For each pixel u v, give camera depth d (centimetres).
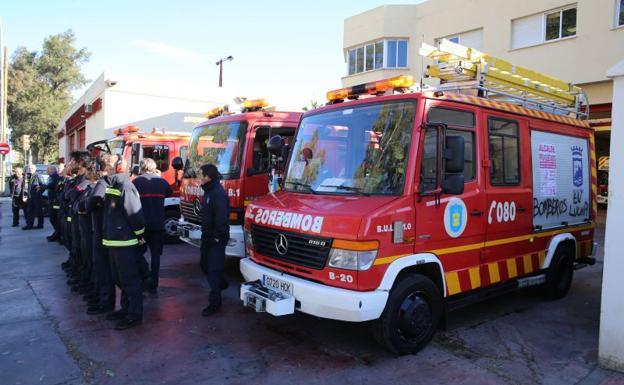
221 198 559
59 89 5162
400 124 454
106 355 450
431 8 1934
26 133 4759
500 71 570
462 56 523
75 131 2962
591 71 1399
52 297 641
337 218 414
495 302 650
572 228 662
